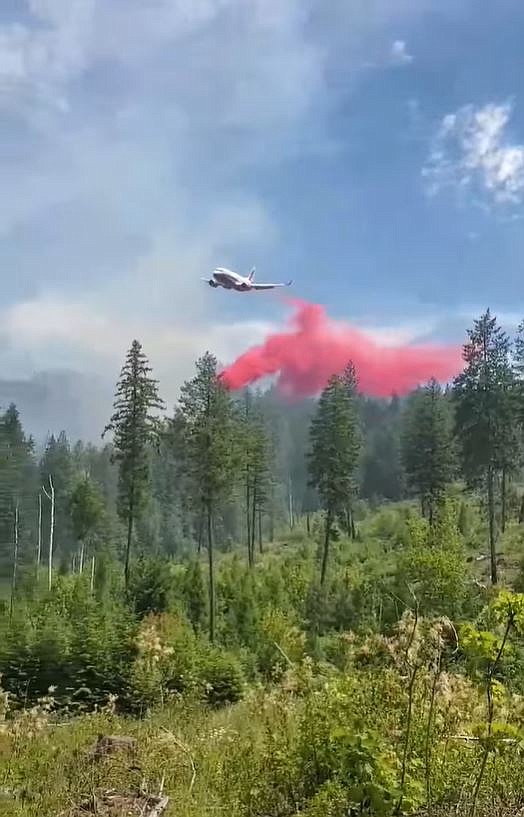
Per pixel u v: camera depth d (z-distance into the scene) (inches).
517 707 276.5
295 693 395.5
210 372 1603.1
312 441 1850.4
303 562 1951.3
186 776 335.0
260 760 318.7
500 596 235.8
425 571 1055.6
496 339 1699.1
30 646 741.3
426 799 247.3
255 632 1149.1
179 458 1676.9
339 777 262.5
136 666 697.6
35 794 325.7
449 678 286.5
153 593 1248.8
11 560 2107.5
